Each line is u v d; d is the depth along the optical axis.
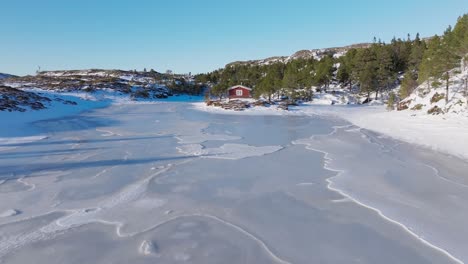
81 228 6.98
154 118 32.59
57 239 6.48
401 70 64.81
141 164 12.70
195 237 6.57
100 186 9.91
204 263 5.61
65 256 5.84
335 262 5.63
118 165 12.56
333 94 58.75
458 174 10.99
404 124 23.42
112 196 9.03
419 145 16.17
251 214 7.75
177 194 9.18
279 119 31.16
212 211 7.94
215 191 9.43
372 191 9.28
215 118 32.59
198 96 92.50
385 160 13.14
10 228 6.97
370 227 6.97
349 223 7.18
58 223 7.24
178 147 16.17
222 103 50.66
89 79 86.00
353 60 65.38
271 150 15.38
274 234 6.70
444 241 6.29
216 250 6.05
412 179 10.43
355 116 32.81
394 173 11.16
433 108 26.97
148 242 6.32
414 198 8.70
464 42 28.53
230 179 10.62
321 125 25.62
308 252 5.97
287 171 11.59
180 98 81.88
